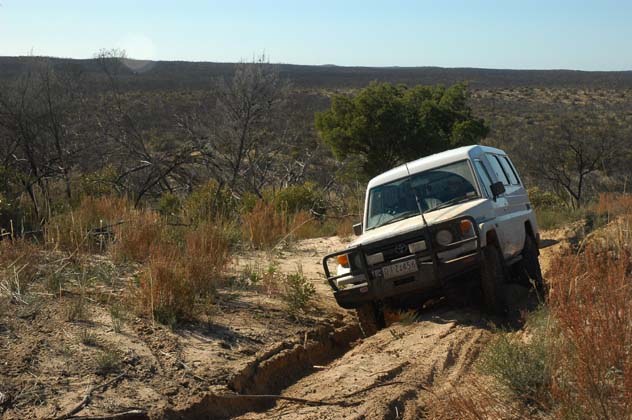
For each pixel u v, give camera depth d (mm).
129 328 7309
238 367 6641
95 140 25234
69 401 5602
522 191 11070
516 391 5520
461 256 8102
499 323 8125
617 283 5773
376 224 9203
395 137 35219
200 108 34188
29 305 7684
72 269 9281
